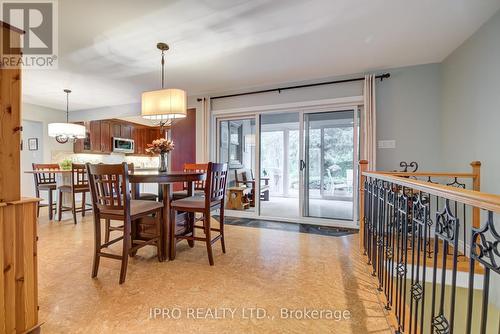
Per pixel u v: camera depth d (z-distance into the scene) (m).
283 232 3.41
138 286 1.90
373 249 2.17
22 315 1.32
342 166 3.84
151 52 2.86
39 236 3.13
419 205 1.32
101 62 3.13
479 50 2.42
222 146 4.70
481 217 2.41
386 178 1.67
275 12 2.12
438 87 3.19
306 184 4.02
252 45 2.71
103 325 1.45
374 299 1.75
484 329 0.76
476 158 2.48
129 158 7.11
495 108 2.21
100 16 2.15
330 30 2.42
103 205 2.01
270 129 5.59
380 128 3.45
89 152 5.75
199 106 4.61
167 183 2.40
